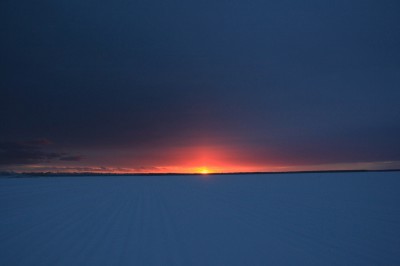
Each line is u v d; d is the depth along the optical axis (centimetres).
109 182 3039
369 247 554
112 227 723
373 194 1406
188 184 2622
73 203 1206
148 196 1488
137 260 482
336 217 847
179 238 615
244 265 462
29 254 518
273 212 942
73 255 509
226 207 1064
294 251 530
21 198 1416
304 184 2227
